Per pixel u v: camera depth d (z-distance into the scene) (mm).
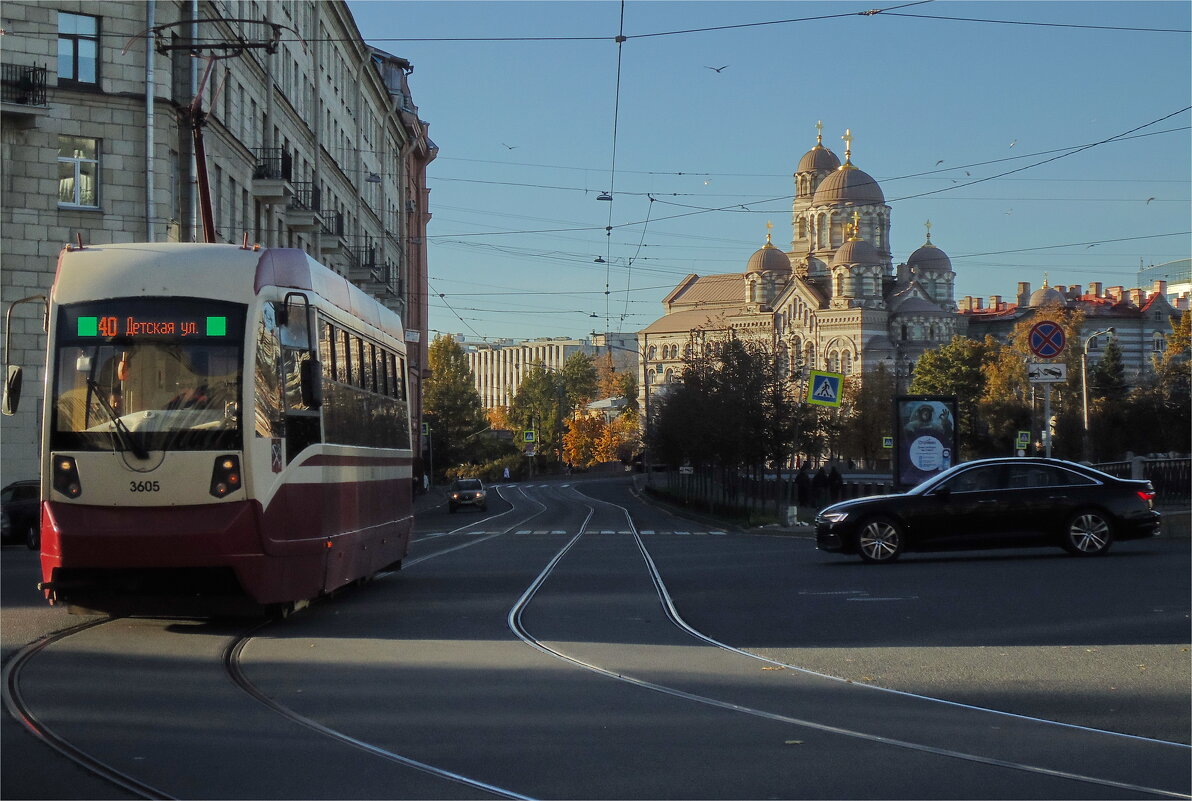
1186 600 15875
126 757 7820
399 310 74500
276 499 13578
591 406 177625
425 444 90500
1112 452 73875
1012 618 14562
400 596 18047
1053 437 75188
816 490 54625
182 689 10242
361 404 17328
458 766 7574
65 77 33844
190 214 35781
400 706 9508
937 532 22328
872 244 146000
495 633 13828
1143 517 22266
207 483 13086
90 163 34156
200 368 13320
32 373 33219
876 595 17344
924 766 7562
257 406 13367
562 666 11469
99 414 13234
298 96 50219
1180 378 74562
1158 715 9156
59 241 33562
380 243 72125
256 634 13734
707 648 12648
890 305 142500
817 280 148000
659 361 155625
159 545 12945
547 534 41094
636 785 7109
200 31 36812
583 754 7883
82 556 12992
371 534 17734
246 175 41375
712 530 44781
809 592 18031
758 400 49469
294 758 7797
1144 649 12258
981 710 9352
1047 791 6992
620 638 13414
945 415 34219
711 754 7879
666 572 22266
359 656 12086
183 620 14938
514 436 158250
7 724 8812
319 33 53656
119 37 34281
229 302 13523
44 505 13250
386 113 73750
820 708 9438
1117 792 6988
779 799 6805
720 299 166875
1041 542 22234
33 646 12578
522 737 8391
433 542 35375
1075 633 13352
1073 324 80812
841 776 7309
